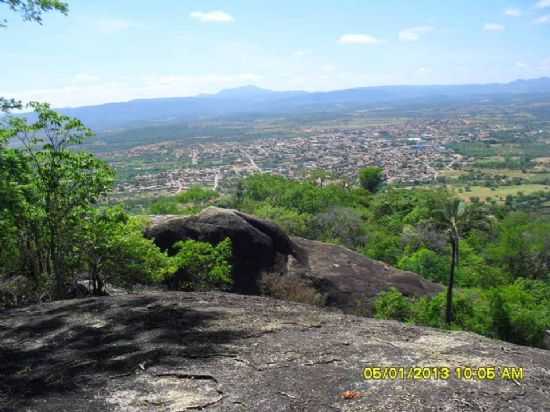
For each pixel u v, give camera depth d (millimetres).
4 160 9055
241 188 66625
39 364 5898
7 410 4762
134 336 6598
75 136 11289
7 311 8594
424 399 4547
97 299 8906
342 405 4504
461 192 106375
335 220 48469
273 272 18766
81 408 4727
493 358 5539
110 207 11992
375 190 85938
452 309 21781
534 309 23734
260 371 5293
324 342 6102
